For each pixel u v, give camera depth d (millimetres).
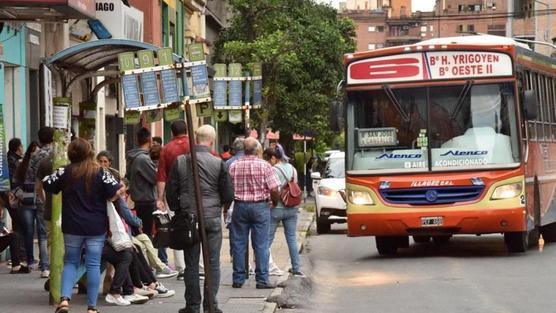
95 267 12938
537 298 15617
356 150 21578
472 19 191500
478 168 21109
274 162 18328
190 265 13234
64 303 12695
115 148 33750
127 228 14859
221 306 14734
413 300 15789
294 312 14984
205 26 55312
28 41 23125
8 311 13820
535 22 93125
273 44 50125
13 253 18141
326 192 30953
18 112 22531
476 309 14633
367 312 14797
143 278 15344
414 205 21234
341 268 21156
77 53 19734
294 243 18391
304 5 55219
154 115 20438
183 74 20125
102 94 30625
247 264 17734
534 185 22469
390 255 23438
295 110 53375
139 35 31125
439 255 22797
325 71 54594
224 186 13312
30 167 18047
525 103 21297
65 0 16844
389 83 21500
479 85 21250
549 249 23734
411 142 21359
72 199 12836
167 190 13250
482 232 21266
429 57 21391
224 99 23625
